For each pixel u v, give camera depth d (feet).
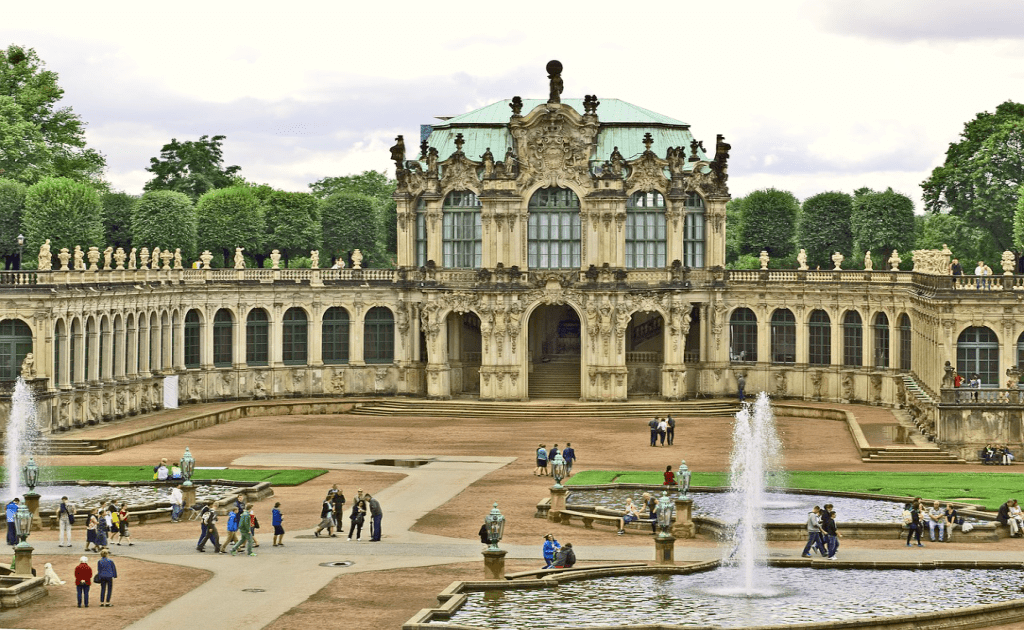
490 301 528.22
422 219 552.00
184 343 520.01
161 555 273.54
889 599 236.22
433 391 537.24
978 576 253.24
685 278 532.32
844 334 519.19
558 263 539.29
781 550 275.39
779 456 401.29
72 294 431.84
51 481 345.51
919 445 396.37
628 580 250.78
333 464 388.78
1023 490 330.34
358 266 550.36
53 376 424.87
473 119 566.77
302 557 271.28
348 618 225.97
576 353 569.64
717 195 543.39
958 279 417.49
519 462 393.50
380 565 263.90
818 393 524.52
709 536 292.61
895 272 497.87
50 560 268.21
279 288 538.06
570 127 536.01
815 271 522.47
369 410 520.83
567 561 257.75
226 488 343.05
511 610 228.63
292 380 542.98
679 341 530.27
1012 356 415.03
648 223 540.93
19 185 631.97
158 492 335.26
